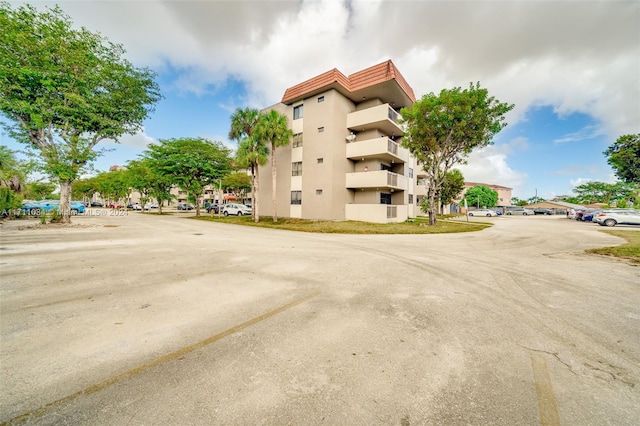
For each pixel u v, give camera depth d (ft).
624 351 9.58
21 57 45.50
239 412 6.53
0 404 6.64
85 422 6.17
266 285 17.25
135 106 61.67
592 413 6.60
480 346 9.84
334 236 46.39
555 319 12.33
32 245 30.71
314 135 74.84
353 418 6.40
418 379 7.88
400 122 65.57
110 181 153.58
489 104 57.67
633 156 68.08
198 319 11.96
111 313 12.48
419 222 77.82
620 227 64.28
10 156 63.98
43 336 10.18
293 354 9.18
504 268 22.62
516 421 6.33
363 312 13.00
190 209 190.80
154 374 7.98
